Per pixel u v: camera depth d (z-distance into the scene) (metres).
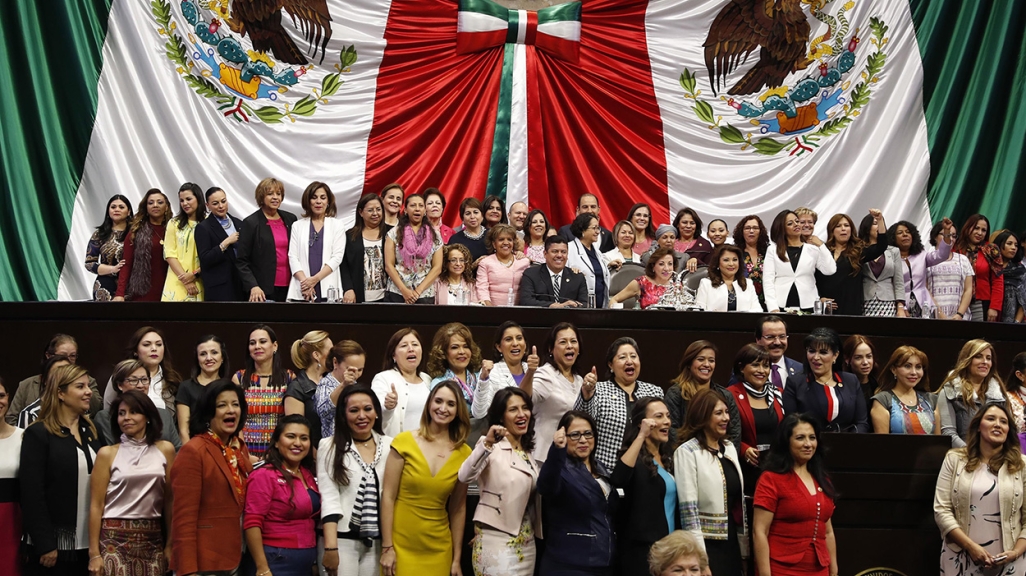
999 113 10.51
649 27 10.66
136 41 9.69
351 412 5.60
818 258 7.98
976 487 6.00
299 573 5.42
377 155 10.10
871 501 6.21
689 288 7.67
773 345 6.57
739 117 10.59
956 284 8.71
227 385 5.53
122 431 5.65
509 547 5.50
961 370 6.70
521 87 10.40
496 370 6.21
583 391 5.91
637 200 10.37
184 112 9.76
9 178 9.19
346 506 5.56
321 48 10.21
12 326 7.10
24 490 5.61
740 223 8.20
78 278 9.23
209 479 5.38
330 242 7.60
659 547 4.72
